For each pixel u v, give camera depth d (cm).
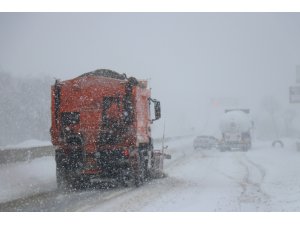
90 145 1752
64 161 1759
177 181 2089
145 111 1977
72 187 1778
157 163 2223
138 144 1820
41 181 2064
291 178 2081
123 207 1289
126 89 1764
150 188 1786
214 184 1958
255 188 1781
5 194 1619
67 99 1767
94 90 1762
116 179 1769
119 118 1756
